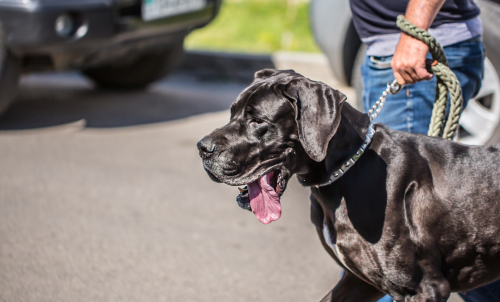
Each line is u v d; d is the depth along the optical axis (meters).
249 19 10.70
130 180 4.40
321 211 2.24
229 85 7.98
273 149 2.09
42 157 4.87
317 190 2.16
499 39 3.88
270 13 10.95
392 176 2.07
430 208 2.04
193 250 3.37
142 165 4.72
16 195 4.08
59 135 5.49
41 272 3.09
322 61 7.53
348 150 2.09
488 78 4.06
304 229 3.67
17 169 4.58
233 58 8.12
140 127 5.79
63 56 5.25
